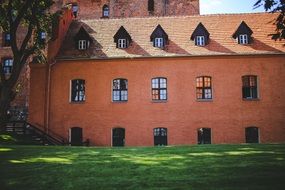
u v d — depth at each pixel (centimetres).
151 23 3181
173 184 891
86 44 3016
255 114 2756
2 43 3978
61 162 1282
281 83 2778
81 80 2934
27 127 2883
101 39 3077
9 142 2411
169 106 2803
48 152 1592
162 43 2934
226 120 2758
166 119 2789
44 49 2930
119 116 2830
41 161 1312
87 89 2888
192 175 994
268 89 2778
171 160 1281
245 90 2823
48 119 2880
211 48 2869
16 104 3691
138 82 2853
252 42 2889
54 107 2894
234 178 938
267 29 2980
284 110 2752
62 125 2867
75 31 3200
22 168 1168
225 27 3047
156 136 2805
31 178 1010
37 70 2955
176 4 4241
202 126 2766
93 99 2870
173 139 2764
